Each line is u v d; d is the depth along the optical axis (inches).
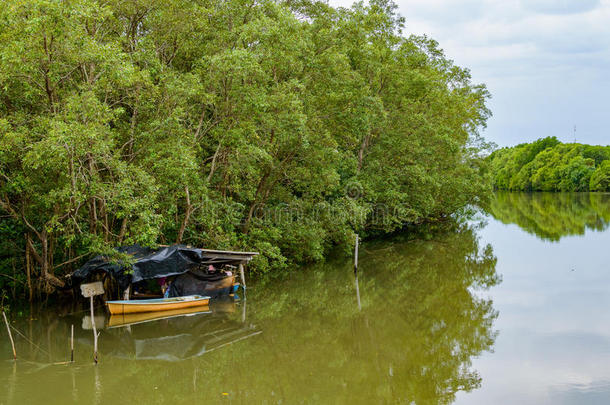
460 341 604.7
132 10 774.5
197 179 765.9
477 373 502.0
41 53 577.6
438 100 1497.3
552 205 2842.0
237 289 885.8
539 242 1419.8
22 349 569.9
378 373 508.7
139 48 772.0
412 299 825.5
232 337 626.5
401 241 1536.7
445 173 1642.5
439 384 477.7
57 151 573.6
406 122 1378.0
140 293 786.8
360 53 1182.9
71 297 782.5
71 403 426.6
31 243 735.7
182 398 446.0
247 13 873.5
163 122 717.3
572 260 1112.8
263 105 780.6
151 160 730.2
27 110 685.9
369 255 1285.7
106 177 742.5
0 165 644.1
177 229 885.2
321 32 1002.7
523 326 652.7
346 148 1288.1
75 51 614.5
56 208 716.7
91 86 638.5
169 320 698.2
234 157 861.2
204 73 812.6
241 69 746.8
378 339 619.8
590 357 535.5
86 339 609.0
